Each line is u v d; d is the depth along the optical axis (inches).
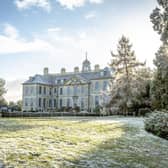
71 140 337.1
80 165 240.5
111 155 299.6
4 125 436.5
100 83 2351.1
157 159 323.0
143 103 1485.0
